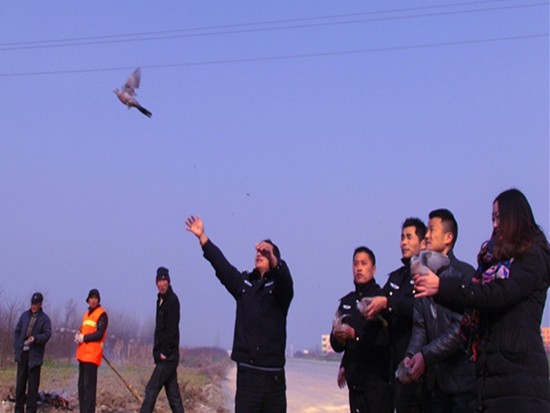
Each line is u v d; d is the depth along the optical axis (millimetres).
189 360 43750
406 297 6695
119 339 32031
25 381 12617
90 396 11836
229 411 14570
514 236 4305
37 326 12672
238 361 7371
